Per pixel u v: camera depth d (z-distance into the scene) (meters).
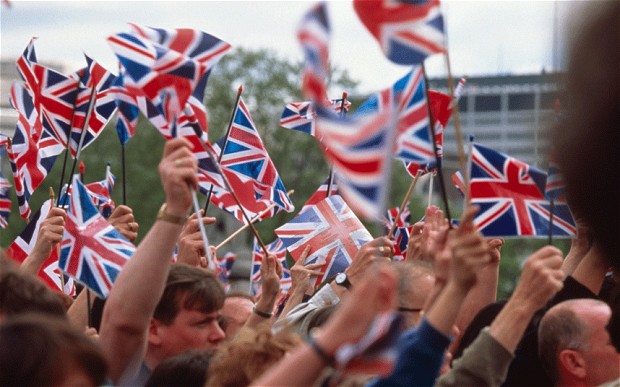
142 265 5.14
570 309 5.84
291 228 9.32
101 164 64.88
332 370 3.95
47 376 3.43
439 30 4.78
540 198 6.18
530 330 6.39
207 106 70.69
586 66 2.28
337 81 60.47
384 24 4.74
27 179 10.00
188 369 5.58
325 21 3.54
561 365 5.81
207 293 6.31
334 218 9.26
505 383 6.34
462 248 4.25
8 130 70.50
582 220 2.52
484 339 4.70
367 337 3.22
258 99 70.88
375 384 4.16
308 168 70.50
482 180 6.23
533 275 4.71
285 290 10.64
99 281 6.63
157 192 64.81
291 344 4.81
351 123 3.82
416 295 5.95
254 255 11.21
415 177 8.07
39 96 8.70
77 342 3.53
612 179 2.30
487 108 84.31
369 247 7.52
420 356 4.14
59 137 8.72
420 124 5.65
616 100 2.26
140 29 5.95
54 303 4.96
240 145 9.40
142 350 5.27
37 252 7.32
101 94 9.03
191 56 5.98
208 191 8.91
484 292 6.92
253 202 9.34
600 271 6.37
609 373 5.69
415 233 7.95
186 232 7.86
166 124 5.85
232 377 4.75
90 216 6.74
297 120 10.15
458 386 4.62
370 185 3.72
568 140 2.34
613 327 5.69
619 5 2.24
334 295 7.53
